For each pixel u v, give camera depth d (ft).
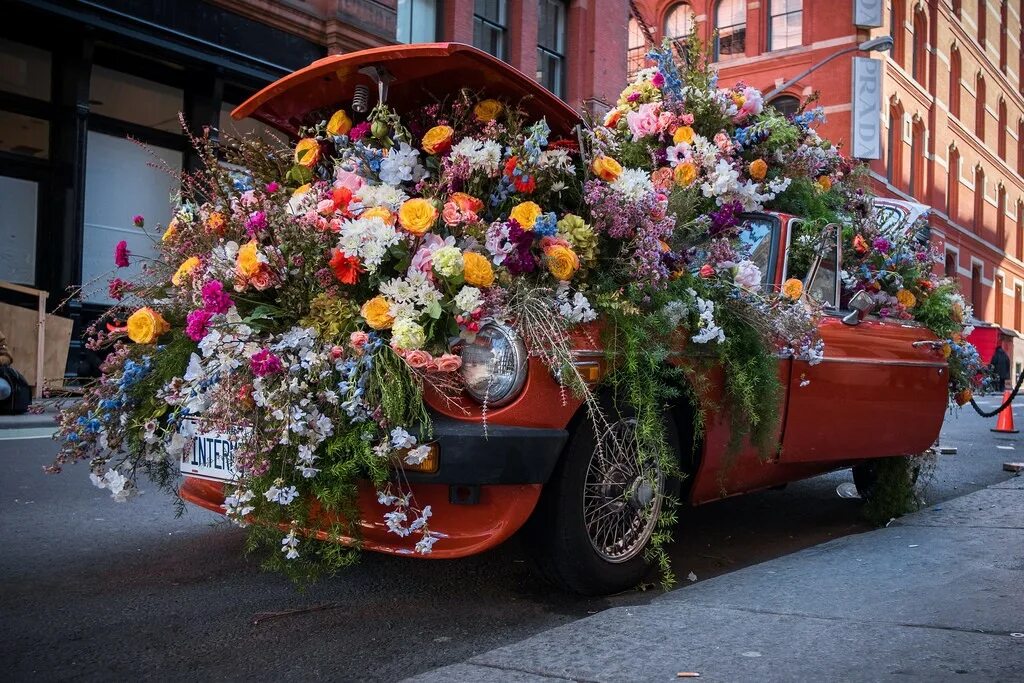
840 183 18.04
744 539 16.20
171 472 12.09
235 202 11.88
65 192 41.19
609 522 11.75
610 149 14.96
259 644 10.02
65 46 40.88
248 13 46.19
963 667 8.55
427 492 10.58
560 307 10.66
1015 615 10.15
